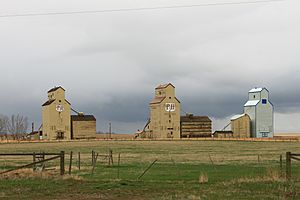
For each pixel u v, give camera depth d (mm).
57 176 26812
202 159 52969
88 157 57969
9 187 22656
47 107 139250
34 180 25203
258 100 145375
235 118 147125
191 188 22859
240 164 43781
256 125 144625
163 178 30000
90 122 142250
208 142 117562
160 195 20453
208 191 21328
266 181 24172
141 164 44406
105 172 34844
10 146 99688
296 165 40344
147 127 149625
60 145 103250
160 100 142750
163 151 77062
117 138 142125
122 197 20188
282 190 21062
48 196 20344
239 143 112062
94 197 20219
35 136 152125
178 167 40156
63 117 139500
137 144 107562
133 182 25453
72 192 21531
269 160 50094
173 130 142750
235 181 24688
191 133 144875
